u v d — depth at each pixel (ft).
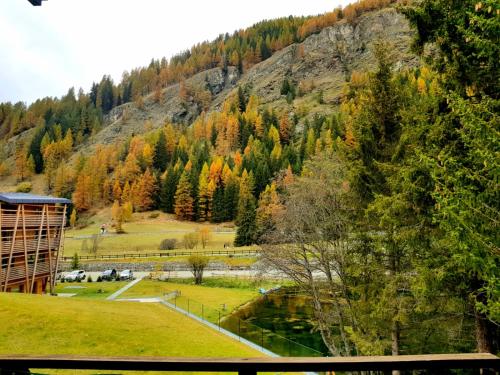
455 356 7.12
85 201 389.60
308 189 56.29
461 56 27.91
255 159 360.48
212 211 322.55
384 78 47.16
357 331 51.16
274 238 59.72
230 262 179.52
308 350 62.39
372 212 45.57
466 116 21.53
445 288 33.63
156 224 317.22
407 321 39.22
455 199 22.02
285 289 127.95
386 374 7.97
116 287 141.79
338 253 55.11
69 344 54.24
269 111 532.73
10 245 89.92
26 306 66.08
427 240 34.14
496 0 18.56
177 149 436.35
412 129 34.68
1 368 7.26
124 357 7.26
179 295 124.67
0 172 530.27
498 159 19.57
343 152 50.19
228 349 62.69
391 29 642.22
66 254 222.28
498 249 21.45
